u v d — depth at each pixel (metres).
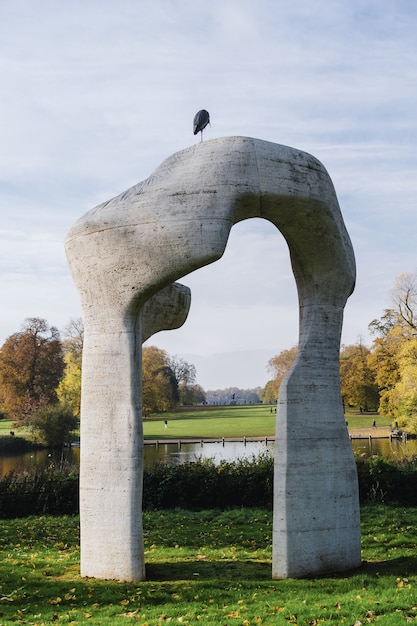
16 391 55.75
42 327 57.97
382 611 7.26
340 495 9.33
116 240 9.06
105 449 8.97
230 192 8.87
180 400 96.75
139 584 8.52
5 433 53.12
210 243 8.71
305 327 9.81
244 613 7.28
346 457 9.54
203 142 9.27
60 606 7.70
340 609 7.30
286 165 9.18
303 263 9.80
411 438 49.00
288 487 9.01
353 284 10.22
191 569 9.47
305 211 9.25
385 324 53.94
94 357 9.22
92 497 8.98
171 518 14.20
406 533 11.86
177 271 8.83
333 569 9.08
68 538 12.16
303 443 9.20
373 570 9.16
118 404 9.01
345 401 65.62
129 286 9.02
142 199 9.02
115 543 8.80
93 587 8.37
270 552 10.72
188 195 8.84
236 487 15.77
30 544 11.63
